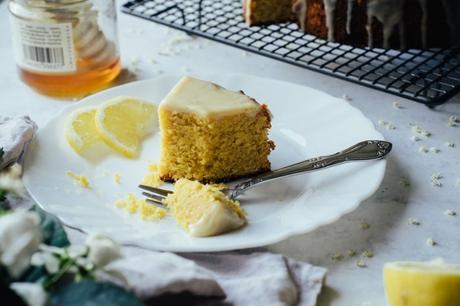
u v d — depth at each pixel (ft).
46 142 1.89
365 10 2.15
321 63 2.28
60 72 2.12
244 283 1.46
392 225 1.69
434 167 1.89
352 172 1.78
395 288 1.40
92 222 1.65
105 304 1.24
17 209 1.70
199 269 1.45
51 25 2.06
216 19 2.50
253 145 1.85
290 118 2.03
